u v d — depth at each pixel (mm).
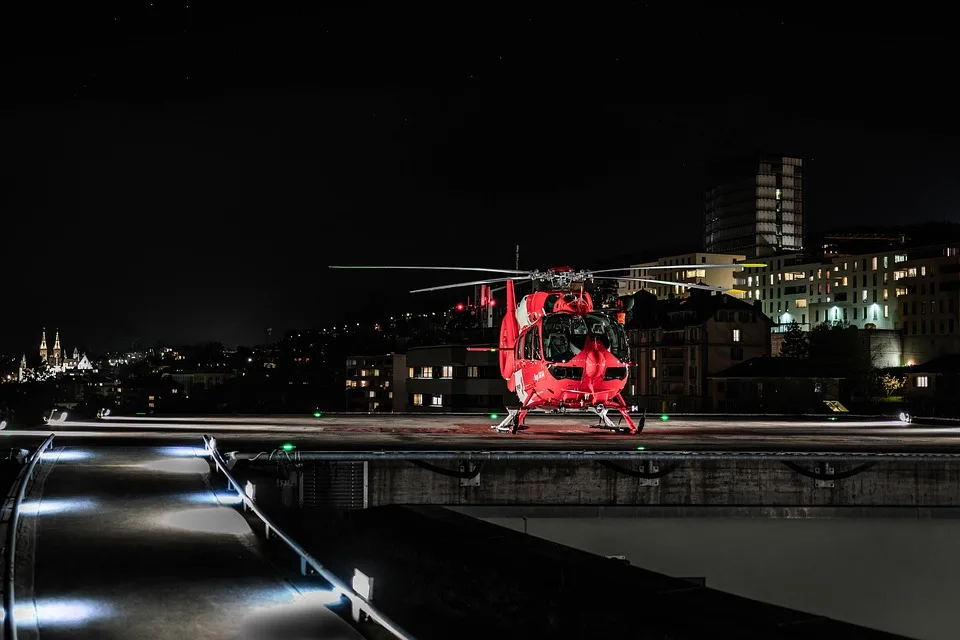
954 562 23984
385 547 18844
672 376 117812
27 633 9938
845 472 23859
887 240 166375
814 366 109750
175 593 11625
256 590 11891
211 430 33562
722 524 23531
